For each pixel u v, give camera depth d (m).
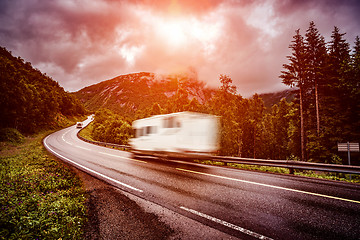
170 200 4.89
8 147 22.70
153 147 12.16
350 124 16.97
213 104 29.92
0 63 42.78
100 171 8.70
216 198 4.95
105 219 3.95
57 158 13.19
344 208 4.19
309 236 3.10
